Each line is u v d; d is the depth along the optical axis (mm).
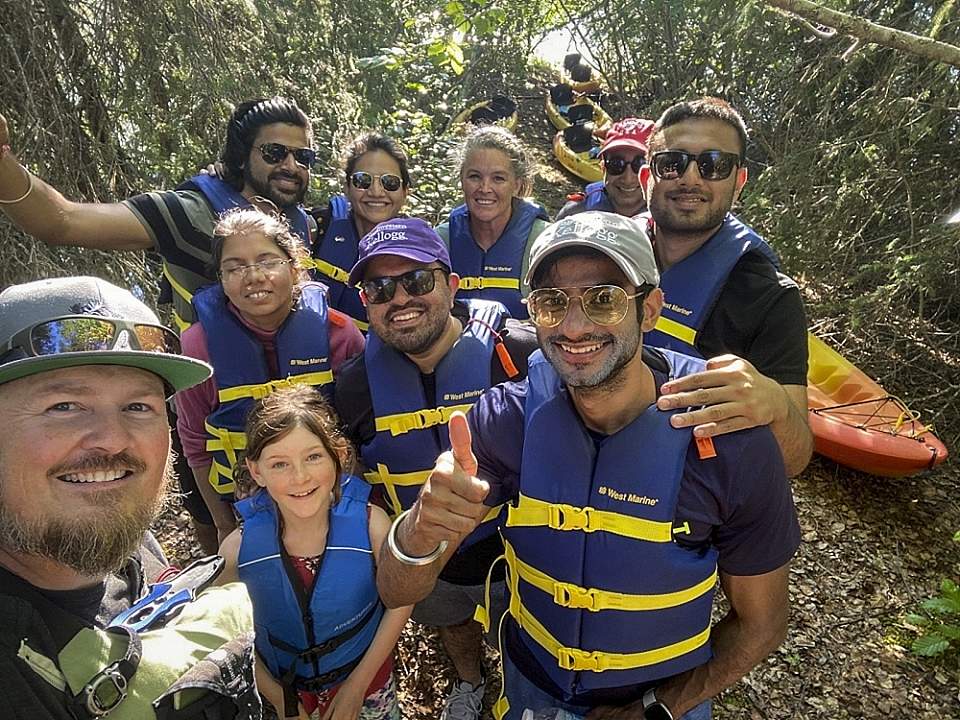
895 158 4922
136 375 1039
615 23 7898
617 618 1581
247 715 1107
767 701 2877
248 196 2895
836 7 5047
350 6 6426
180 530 3410
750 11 5543
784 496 1466
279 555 1922
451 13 5379
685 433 1489
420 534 1408
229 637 1146
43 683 917
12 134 3658
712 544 1540
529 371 1735
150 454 1040
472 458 1331
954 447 4461
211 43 4348
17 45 3701
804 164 5273
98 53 3959
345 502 1998
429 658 2910
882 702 2902
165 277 3070
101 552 975
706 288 2234
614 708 1682
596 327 1423
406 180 3342
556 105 10656
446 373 2184
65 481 965
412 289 2059
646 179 2557
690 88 7004
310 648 1944
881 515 3973
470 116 9656
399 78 7219
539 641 1732
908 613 3334
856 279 4906
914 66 4785
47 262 3543
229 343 2367
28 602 929
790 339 2143
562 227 1446
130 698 979
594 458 1576
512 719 1894
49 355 949
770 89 6344
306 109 5336
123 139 4203
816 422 4145
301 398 1919
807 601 3389
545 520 1621
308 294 2520
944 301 4957
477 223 3391
